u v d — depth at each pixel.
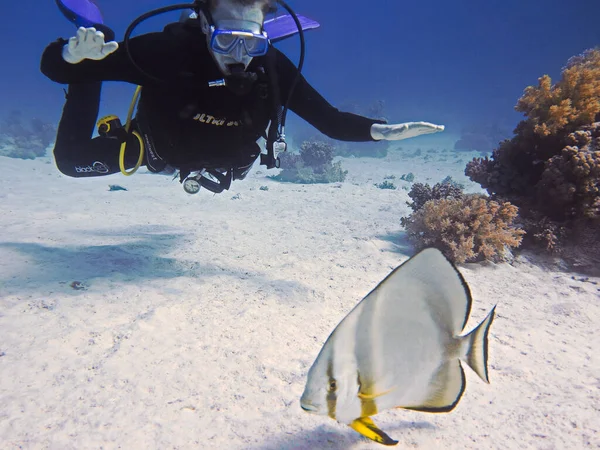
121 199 3.85
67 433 0.95
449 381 0.70
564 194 2.17
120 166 1.66
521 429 1.01
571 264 2.16
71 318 1.42
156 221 2.94
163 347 1.29
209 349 1.29
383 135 1.46
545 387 1.17
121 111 17.92
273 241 2.47
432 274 0.65
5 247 2.05
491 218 2.18
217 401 1.07
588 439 0.98
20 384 1.10
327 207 3.53
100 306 1.52
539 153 2.38
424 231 2.33
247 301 1.62
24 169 5.73
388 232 2.66
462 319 0.68
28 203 3.45
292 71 1.56
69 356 1.23
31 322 1.39
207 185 1.58
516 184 2.45
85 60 1.35
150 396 1.08
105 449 0.92
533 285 1.95
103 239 2.37
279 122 1.50
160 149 1.52
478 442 0.96
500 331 1.50
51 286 1.65
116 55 1.36
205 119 1.40
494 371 1.25
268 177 5.75
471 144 11.87
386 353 0.65
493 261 2.17
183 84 1.35
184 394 1.09
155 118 1.44
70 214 3.05
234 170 1.60
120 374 1.16
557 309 1.71
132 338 1.32
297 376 1.18
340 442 0.95
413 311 0.66
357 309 0.64
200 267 1.97
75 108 1.61
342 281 1.88
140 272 1.87
